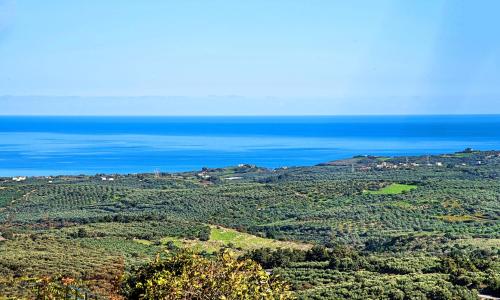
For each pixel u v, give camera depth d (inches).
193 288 751.1
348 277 2073.1
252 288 778.2
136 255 2412.6
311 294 1784.0
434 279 1889.8
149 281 762.8
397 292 1720.0
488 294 1784.0
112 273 1289.4
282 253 2449.6
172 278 774.5
